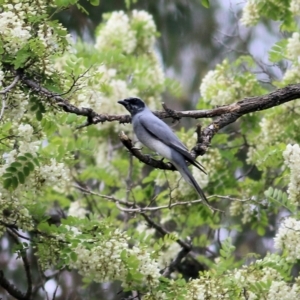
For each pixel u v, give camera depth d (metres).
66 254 9.23
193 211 13.16
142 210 11.26
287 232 10.01
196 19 20.55
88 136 14.66
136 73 15.14
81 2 19.16
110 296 15.59
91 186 16.58
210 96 13.34
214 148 12.98
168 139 9.68
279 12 12.77
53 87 9.19
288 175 11.31
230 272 9.95
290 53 12.88
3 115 8.97
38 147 9.84
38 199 12.09
